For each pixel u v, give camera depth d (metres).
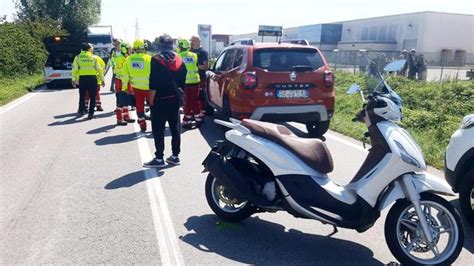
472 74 23.97
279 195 4.14
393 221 3.66
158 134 6.49
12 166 6.54
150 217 4.69
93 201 5.12
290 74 7.63
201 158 7.07
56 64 18.39
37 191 5.45
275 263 3.80
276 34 23.58
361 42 52.28
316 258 3.91
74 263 3.72
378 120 3.80
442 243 4.23
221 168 4.39
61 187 5.61
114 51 15.76
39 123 10.12
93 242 4.10
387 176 3.65
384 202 3.62
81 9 48.41
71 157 7.07
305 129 9.52
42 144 7.97
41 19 38.38
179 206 5.00
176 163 6.66
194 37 10.35
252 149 4.24
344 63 31.20
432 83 15.84
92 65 10.70
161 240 4.17
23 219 4.59
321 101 7.86
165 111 6.39
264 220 4.71
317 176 4.04
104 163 6.72
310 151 4.11
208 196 4.68
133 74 8.70
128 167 6.53
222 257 3.88
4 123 10.12
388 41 52.12
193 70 9.19
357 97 13.47
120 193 5.40
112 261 3.76
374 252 4.05
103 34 36.78
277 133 4.24
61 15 47.97
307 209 3.92
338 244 4.20
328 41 60.00
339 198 3.89
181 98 6.45
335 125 9.77
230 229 4.45
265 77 7.54
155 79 6.21
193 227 4.47
